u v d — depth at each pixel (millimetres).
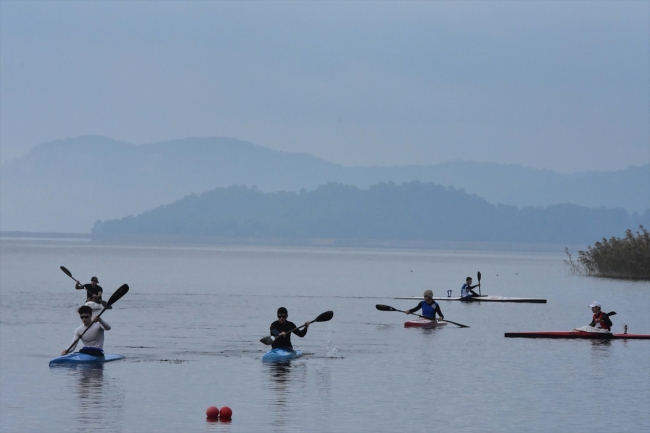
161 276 166375
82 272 175500
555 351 56844
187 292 118875
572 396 41062
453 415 36938
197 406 38156
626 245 167875
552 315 87188
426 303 74625
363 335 66688
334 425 34938
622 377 46375
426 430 34344
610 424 35625
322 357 53625
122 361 50688
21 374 45562
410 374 47094
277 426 34656
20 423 34625
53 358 51281
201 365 49562
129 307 91000
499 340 63250
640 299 110938
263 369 48406
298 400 39688
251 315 83125
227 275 177375
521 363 51281
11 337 61500
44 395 40062
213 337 63469
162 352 54781
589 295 120375
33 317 76750
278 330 54031
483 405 38969
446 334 67750
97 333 50688
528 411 37844
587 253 180625
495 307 98812
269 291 125125
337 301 106188
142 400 39219
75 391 41062
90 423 34688
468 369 48906
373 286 146625
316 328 72250
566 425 35406
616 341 62469
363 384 43875
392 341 62469
